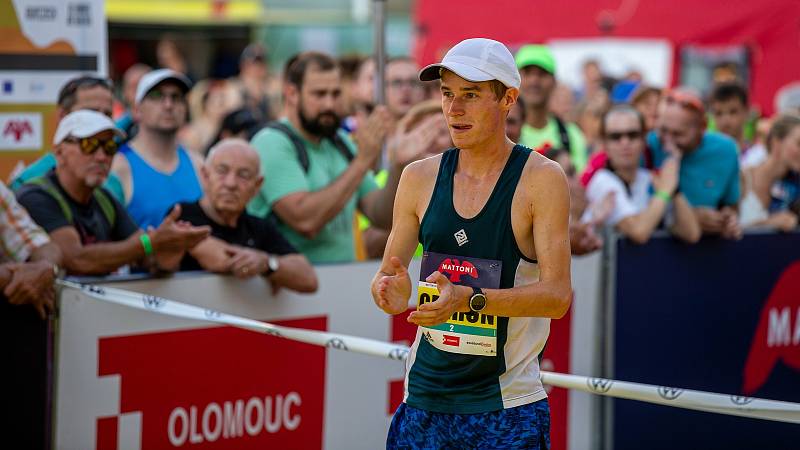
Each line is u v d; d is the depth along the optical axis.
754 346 18.33
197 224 14.41
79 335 12.71
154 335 13.30
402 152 15.88
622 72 35.47
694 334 17.56
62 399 12.66
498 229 9.89
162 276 13.41
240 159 14.30
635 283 16.86
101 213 14.16
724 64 33.34
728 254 17.75
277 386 14.38
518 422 10.14
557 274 9.72
